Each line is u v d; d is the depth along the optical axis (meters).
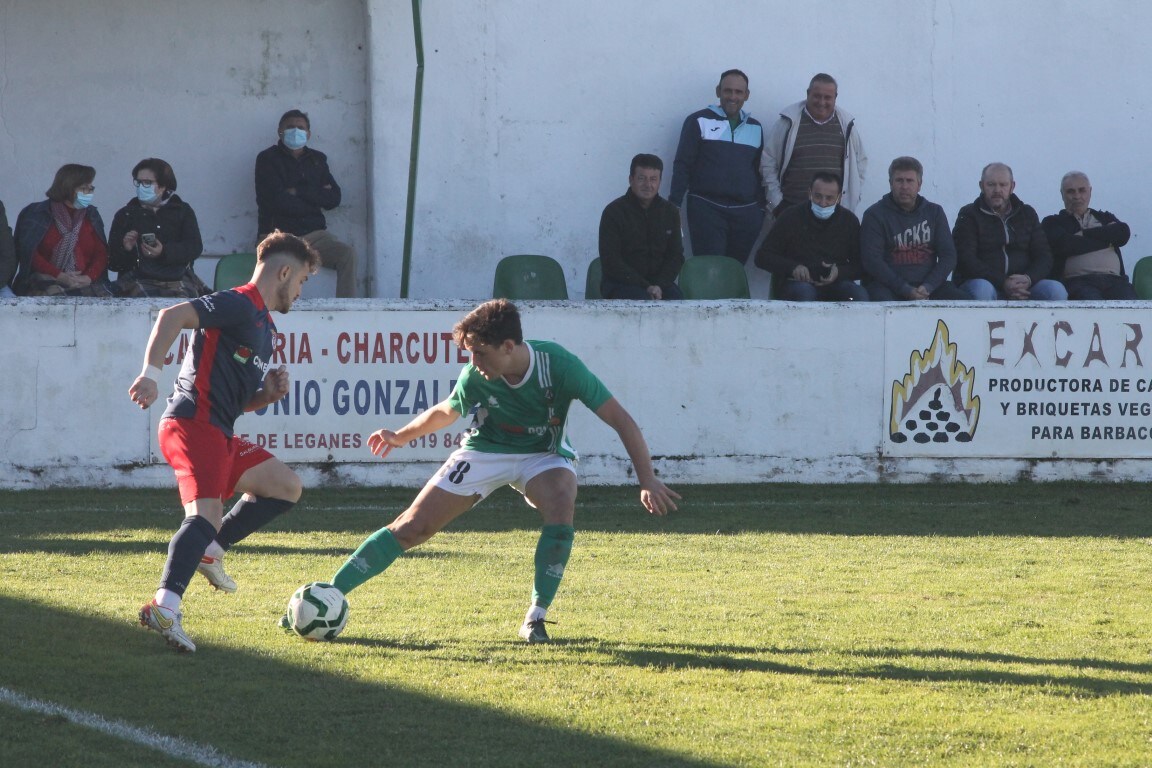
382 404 36.34
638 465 18.58
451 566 25.25
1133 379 38.41
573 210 47.34
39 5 45.78
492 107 46.72
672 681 16.95
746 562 26.36
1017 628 20.52
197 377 18.38
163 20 46.47
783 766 13.82
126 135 46.56
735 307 37.62
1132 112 49.47
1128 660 18.44
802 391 37.88
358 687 16.48
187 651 17.94
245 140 47.16
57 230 37.00
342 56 47.47
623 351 37.34
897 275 39.81
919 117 48.69
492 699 16.03
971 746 14.49
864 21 48.25
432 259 46.50
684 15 47.53
